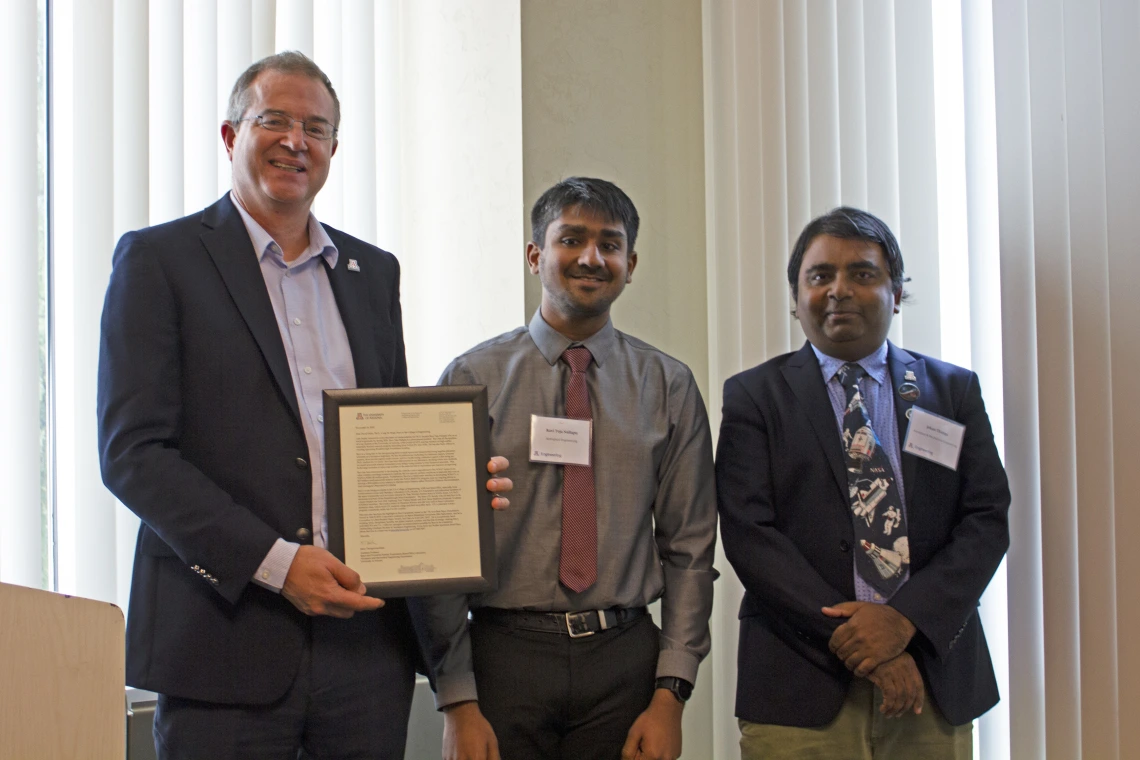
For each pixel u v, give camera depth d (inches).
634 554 85.6
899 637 80.2
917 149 111.7
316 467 75.7
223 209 78.6
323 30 116.0
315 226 80.5
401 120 122.3
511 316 121.4
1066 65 97.0
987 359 105.9
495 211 122.5
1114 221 93.7
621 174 125.7
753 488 88.3
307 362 77.5
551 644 81.9
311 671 72.7
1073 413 96.5
